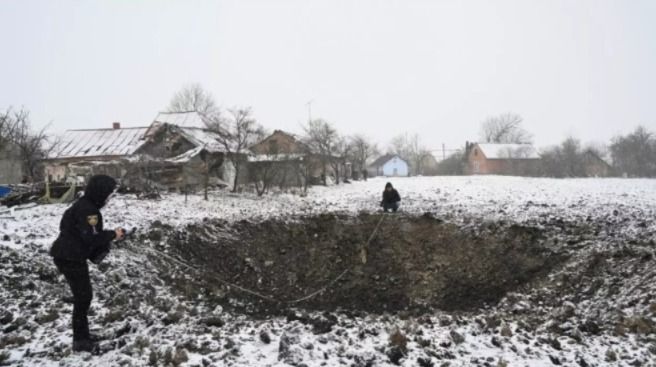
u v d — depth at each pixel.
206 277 12.92
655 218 16.67
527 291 12.38
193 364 6.21
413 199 24.31
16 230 13.57
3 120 30.92
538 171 57.28
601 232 15.15
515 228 16.38
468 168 76.12
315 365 6.38
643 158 55.53
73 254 6.29
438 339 7.91
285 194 27.23
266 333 7.45
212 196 24.66
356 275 15.01
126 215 17.16
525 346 7.75
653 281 10.72
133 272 11.43
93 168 26.58
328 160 35.41
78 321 6.53
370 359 6.66
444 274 14.57
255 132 29.61
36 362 6.20
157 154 31.38
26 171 31.06
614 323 9.31
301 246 16.66
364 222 18.97
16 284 9.38
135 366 6.07
